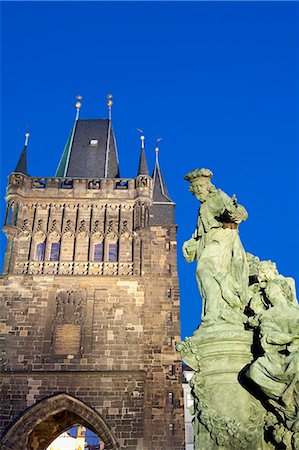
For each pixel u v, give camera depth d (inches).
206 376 325.4
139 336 1756.9
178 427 1649.9
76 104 2561.5
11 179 1982.0
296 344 294.0
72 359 1716.3
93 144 2368.4
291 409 279.9
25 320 1776.6
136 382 1678.2
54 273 1852.9
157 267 1905.8
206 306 358.0
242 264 363.6
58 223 1955.0
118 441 1608.0
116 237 1935.3
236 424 299.3
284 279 344.8
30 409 1638.8
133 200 1990.7
